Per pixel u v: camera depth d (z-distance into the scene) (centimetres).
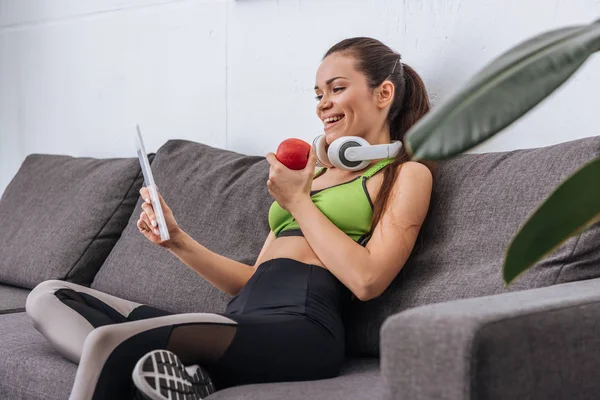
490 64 80
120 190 239
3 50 340
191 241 177
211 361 132
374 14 210
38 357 158
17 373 158
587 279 136
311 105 226
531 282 137
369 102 173
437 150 76
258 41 239
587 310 108
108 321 157
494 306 103
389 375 101
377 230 156
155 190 158
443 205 160
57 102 315
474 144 76
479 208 153
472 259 149
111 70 290
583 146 144
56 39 314
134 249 214
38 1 321
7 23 337
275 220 175
